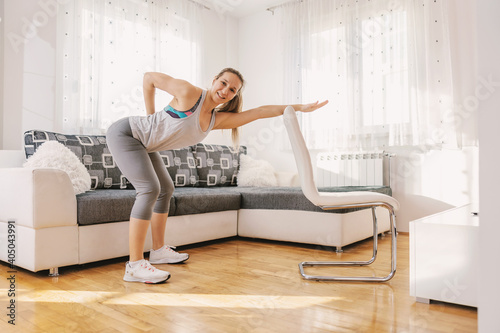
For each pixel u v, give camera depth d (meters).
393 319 1.35
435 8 3.20
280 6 4.32
